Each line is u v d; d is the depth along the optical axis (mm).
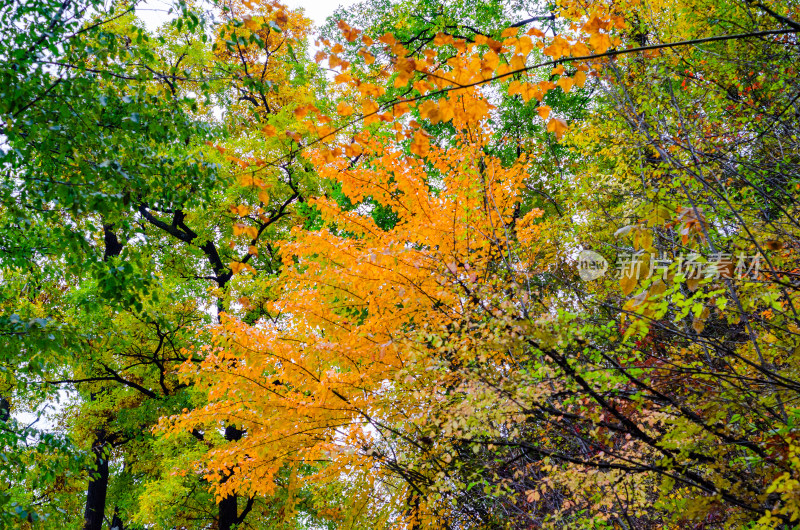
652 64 4738
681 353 3861
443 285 4418
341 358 4918
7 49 4605
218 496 8867
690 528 3684
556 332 3172
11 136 4621
